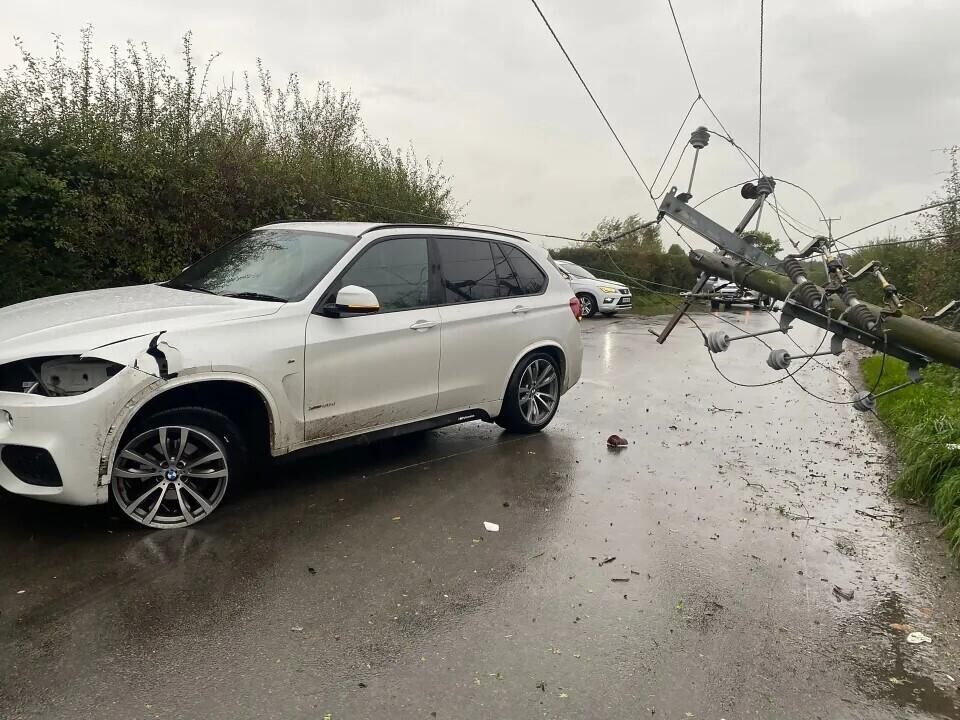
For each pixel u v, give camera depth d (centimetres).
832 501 546
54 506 436
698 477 582
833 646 340
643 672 307
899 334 351
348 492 496
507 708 277
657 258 1986
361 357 488
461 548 419
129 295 474
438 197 1580
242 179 963
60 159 775
